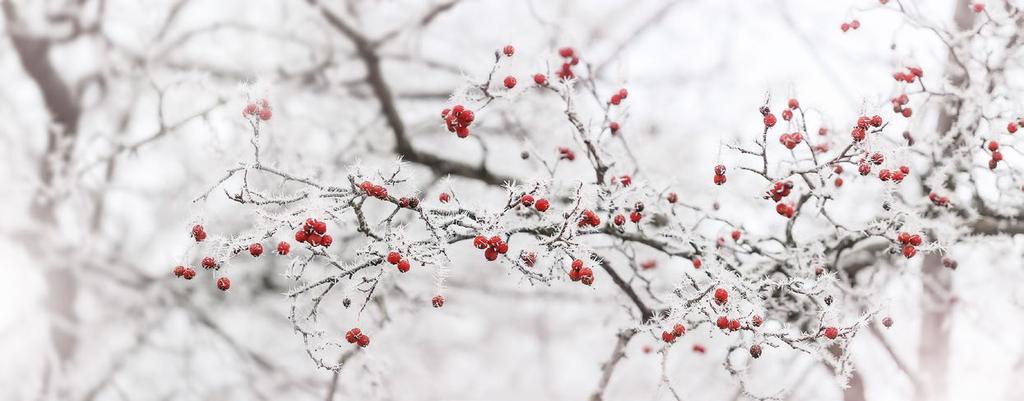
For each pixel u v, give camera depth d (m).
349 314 4.36
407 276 5.02
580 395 7.99
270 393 6.07
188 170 5.24
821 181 2.63
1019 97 3.05
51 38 5.55
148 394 6.38
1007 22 3.07
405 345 5.36
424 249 2.40
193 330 6.03
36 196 5.50
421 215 2.37
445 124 2.64
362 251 2.41
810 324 3.15
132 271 5.68
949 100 3.33
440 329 6.80
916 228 2.79
